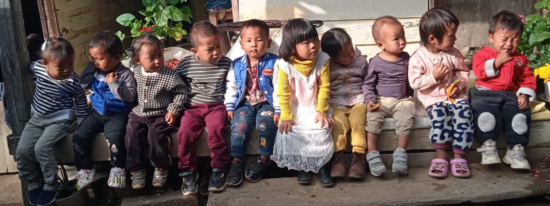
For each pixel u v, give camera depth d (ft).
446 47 10.36
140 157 10.65
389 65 10.83
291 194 10.16
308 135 10.32
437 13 10.24
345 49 10.68
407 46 15.28
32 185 11.25
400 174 10.78
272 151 10.58
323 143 10.33
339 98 11.06
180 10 18.80
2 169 13.19
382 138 10.89
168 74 10.69
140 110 10.80
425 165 11.19
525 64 10.99
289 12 15.15
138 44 10.44
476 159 11.16
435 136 10.45
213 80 11.05
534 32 13.93
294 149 10.33
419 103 11.57
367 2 15.03
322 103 10.40
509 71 10.70
